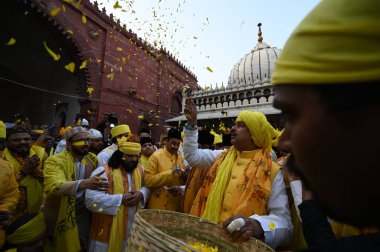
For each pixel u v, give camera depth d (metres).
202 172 2.49
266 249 1.08
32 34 12.73
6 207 2.00
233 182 1.66
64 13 10.93
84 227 2.75
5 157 2.64
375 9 0.29
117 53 13.28
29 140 2.80
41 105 16.47
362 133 0.29
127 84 13.70
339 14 0.31
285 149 0.40
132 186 2.63
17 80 16.80
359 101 0.28
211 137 3.30
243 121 1.79
